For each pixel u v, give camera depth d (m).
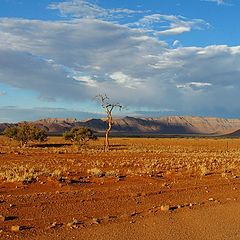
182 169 29.08
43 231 10.53
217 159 42.34
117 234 10.48
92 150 64.38
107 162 36.50
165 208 13.50
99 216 12.50
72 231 10.60
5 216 11.98
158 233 10.71
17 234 10.18
